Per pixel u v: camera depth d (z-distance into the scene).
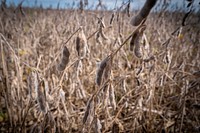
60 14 6.77
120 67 3.13
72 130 2.56
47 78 2.82
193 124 2.80
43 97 1.83
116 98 3.07
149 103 2.71
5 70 2.54
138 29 1.60
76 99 2.96
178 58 3.93
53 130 2.12
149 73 2.72
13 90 2.65
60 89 2.10
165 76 2.94
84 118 1.75
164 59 2.65
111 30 3.46
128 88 3.13
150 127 2.75
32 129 2.29
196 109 3.00
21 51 4.24
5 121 2.88
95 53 3.95
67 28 3.94
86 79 3.26
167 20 5.61
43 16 8.70
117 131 2.41
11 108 2.65
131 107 2.88
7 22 5.27
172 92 3.39
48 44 4.87
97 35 2.21
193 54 4.58
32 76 1.88
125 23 5.12
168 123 2.83
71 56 2.79
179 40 4.16
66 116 2.33
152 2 1.31
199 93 3.37
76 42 1.89
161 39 4.85
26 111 2.60
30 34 5.64
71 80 2.54
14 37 5.10
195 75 2.63
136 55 1.68
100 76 1.62
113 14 2.19
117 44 2.63
